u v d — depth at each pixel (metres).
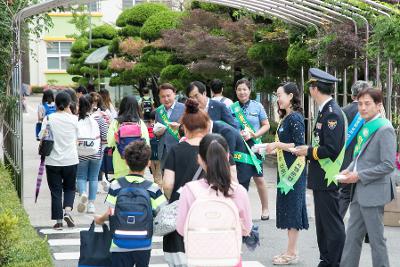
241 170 9.94
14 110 11.80
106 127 12.47
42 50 51.41
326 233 7.59
